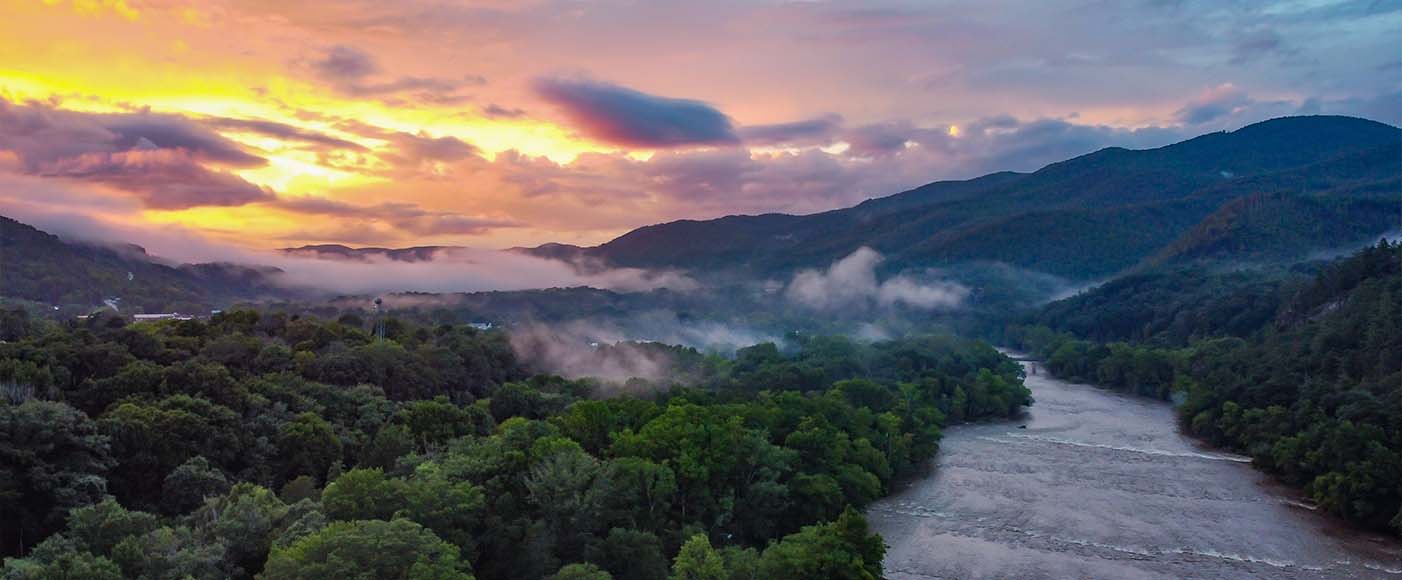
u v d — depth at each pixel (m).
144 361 138.12
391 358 170.62
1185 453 186.00
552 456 105.06
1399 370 175.12
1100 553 121.44
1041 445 195.25
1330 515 138.88
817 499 127.44
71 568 69.00
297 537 79.12
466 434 132.62
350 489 88.00
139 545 74.19
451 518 88.00
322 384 147.00
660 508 111.56
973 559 119.06
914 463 171.50
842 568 92.94
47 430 95.00
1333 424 153.38
